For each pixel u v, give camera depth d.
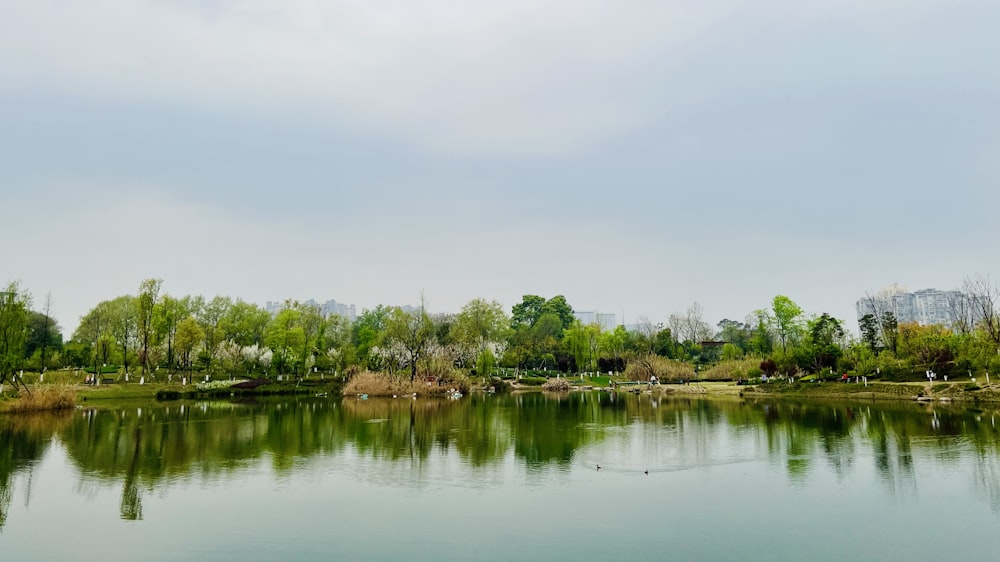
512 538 17.97
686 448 33.38
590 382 109.12
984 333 66.38
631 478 25.86
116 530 18.83
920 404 55.81
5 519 20.00
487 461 29.70
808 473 26.55
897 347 78.25
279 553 16.78
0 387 53.78
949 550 16.89
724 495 22.89
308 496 22.84
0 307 52.66
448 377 89.00
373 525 19.27
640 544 17.41
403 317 93.44
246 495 23.02
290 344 93.88
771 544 17.41
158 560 16.30
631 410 57.25
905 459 29.06
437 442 35.84
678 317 156.25
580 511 20.83
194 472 27.12
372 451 32.59
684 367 106.50
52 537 18.19
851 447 32.78
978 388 56.62
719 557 16.38
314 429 41.59
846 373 73.00
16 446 33.91
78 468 27.94
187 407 58.28
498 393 90.50
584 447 33.97
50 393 53.09
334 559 16.30
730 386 86.62
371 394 78.38
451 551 16.91
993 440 33.75
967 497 22.12
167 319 88.19
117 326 95.69
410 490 23.80
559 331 148.38
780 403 63.88
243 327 105.50
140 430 40.56
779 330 99.38
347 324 117.75
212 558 16.45
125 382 75.62
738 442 35.41
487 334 120.94
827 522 19.45
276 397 74.75
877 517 19.92
